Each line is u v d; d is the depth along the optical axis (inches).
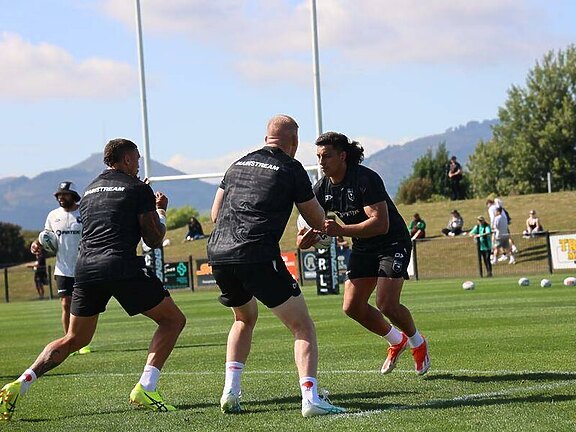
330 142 455.2
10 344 836.6
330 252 1363.2
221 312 1127.6
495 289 1248.2
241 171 386.6
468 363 506.9
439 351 570.3
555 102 4495.6
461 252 1941.4
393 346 475.5
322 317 915.4
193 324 944.9
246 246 374.9
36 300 2014.0
